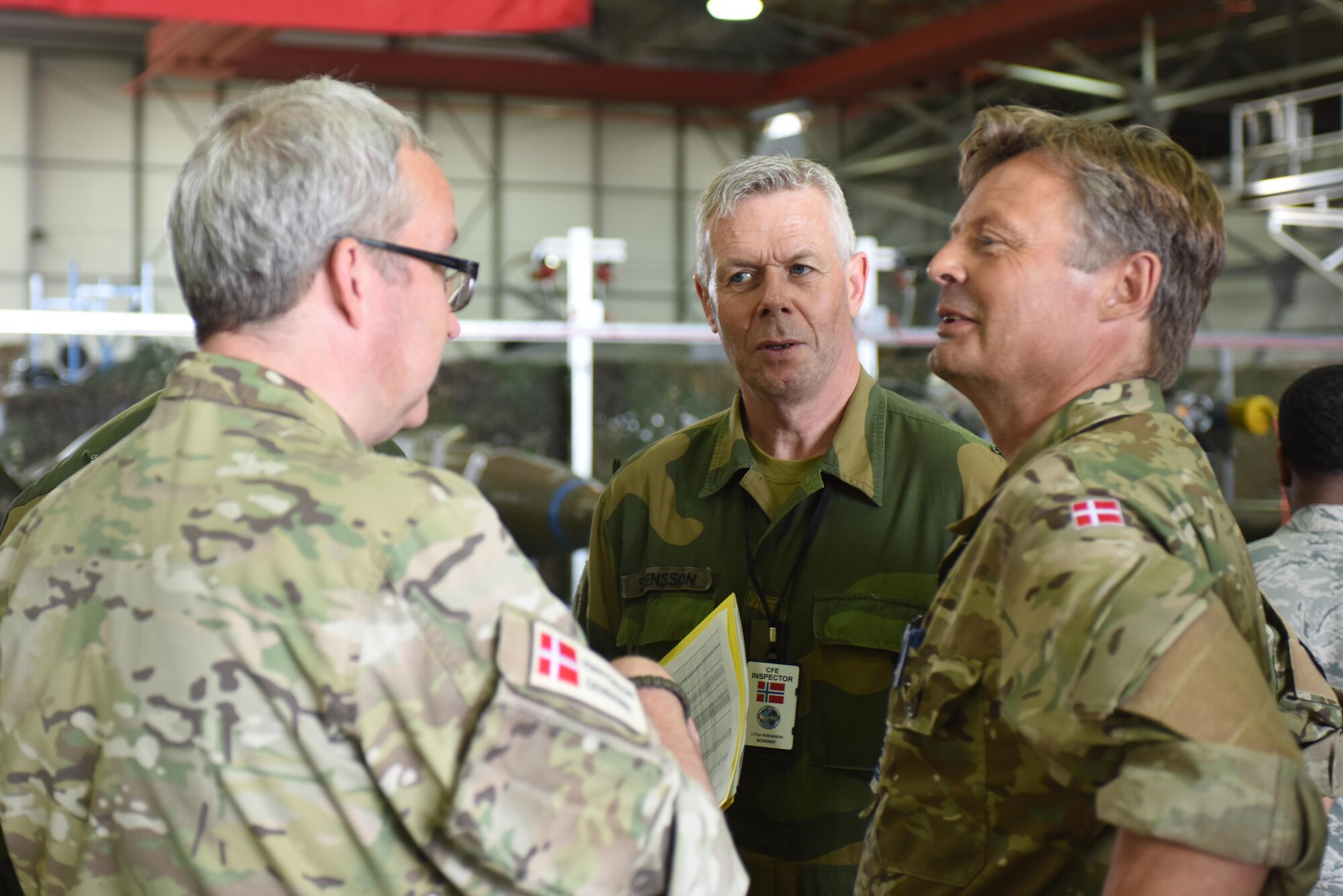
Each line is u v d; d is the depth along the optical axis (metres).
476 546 0.96
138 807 0.96
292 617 0.92
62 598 1.01
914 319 20.73
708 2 10.25
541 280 7.78
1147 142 1.22
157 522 0.98
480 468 6.03
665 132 21.97
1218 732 0.90
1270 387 10.65
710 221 1.93
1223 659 0.92
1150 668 0.91
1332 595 1.86
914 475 1.88
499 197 21.02
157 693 0.94
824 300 1.85
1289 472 2.02
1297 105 15.97
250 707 0.92
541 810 0.91
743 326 1.88
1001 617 1.03
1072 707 0.94
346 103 1.07
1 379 8.40
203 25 15.67
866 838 1.31
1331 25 16.30
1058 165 1.19
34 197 18.62
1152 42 17.22
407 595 0.93
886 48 16.70
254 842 0.93
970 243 1.24
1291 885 0.92
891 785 1.22
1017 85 19.45
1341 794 1.34
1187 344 1.22
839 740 1.77
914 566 1.82
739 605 1.90
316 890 0.93
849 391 1.95
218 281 1.04
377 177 1.06
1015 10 14.33
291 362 1.05
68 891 1.00
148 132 19.20
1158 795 0.89
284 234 1.02
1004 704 1.01
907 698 1.19
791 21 19.12
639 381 7.84
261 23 5.50
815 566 1.85
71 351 8.75
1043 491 1.04
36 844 1.03
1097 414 1.14
